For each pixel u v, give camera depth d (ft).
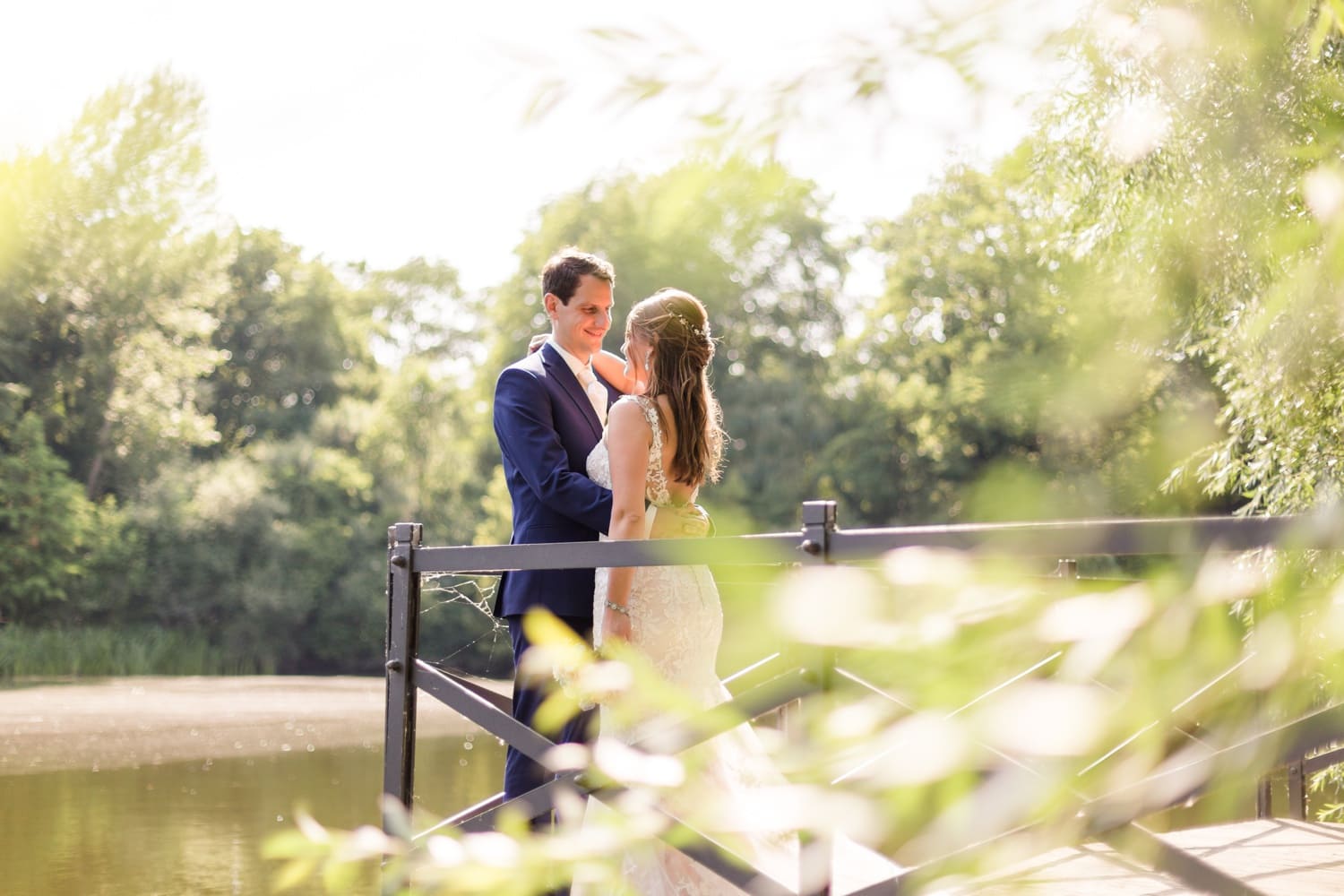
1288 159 2.05
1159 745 1.79
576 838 2.11
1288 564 1.81
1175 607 1.71
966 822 1.73
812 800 1.80
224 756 42.29
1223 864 12.82
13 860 23.27
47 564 95.96
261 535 103.76
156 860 23.49
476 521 113.09
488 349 111.24
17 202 93.76
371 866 21.48
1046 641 1.72
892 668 1.78
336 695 72.54
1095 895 9.59
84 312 100.99
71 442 102.94
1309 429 15.90
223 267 106.93
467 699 10.31
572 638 2.61
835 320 94.43
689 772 2.15
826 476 84.89
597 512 11.14
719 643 10.49
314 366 140.26
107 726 51.80
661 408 10.15
